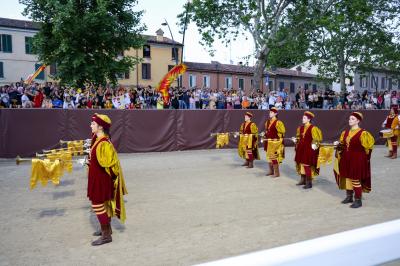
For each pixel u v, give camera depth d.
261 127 15.84
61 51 19.70
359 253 0.91
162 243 5.25
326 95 22.84
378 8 27.70
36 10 20.34
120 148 13.65
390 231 0.96
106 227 5.22
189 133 14.70
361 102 24.69
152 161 12.26
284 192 8.27
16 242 5.31
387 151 15.70
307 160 8.53
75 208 6.97
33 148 12.26
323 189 8.60
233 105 19.27
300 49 29.31
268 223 6.08
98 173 5.12
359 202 7.04
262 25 22.34
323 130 16.92
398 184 9.12
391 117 13.76
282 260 0.85
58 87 17.97
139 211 6.78
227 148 15.29
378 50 29.75
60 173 6.21
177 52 38.56
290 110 16.39
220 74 39.53
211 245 5.15
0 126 11.92
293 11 22.58
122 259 4.72
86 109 12.87
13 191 8.23
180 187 8.67
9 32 32.38
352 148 7.03
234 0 22.08
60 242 5.31
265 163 12.07
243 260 0.84
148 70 37.12
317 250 0.88
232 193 8.12
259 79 23.62
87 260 4.70
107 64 20.56
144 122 13.91
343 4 21.69
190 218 6.36
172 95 18.41
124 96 16.81
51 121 12.45
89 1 20.45
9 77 32.53
